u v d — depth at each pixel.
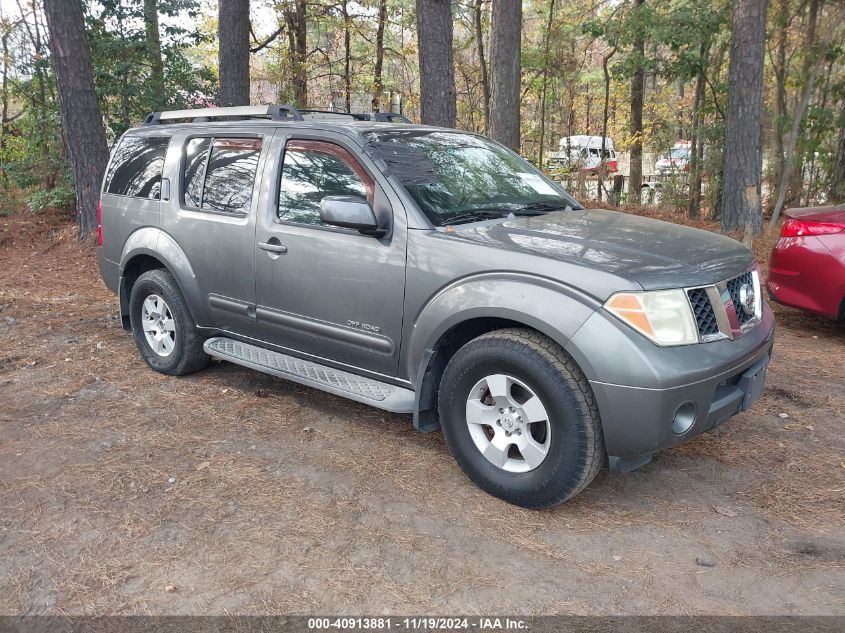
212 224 4.62
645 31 13.77
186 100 13.76
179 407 4.66
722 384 3.35
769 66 13.80
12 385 5.05
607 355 2.97
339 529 3.23
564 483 3.17
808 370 5.27
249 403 4.72
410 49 20.67
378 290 3.76
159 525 3.26
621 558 3.02
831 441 4.12
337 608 2.70
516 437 3.35
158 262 5.31
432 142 4.31
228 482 3.66
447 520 3.31
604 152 16.41
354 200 3.60
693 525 3.28
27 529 3.22
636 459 3.15
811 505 3.44
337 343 4.05
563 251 3.30
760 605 2.71
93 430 4.30
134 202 5.24
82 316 7.03
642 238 3.59
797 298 5.85
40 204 12.68
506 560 3.00
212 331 4.90
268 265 4.29
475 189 4.11
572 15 18.75
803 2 12.96
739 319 3.41
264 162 4.40
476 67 20.20
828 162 13.84
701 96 14.77
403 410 3.65
